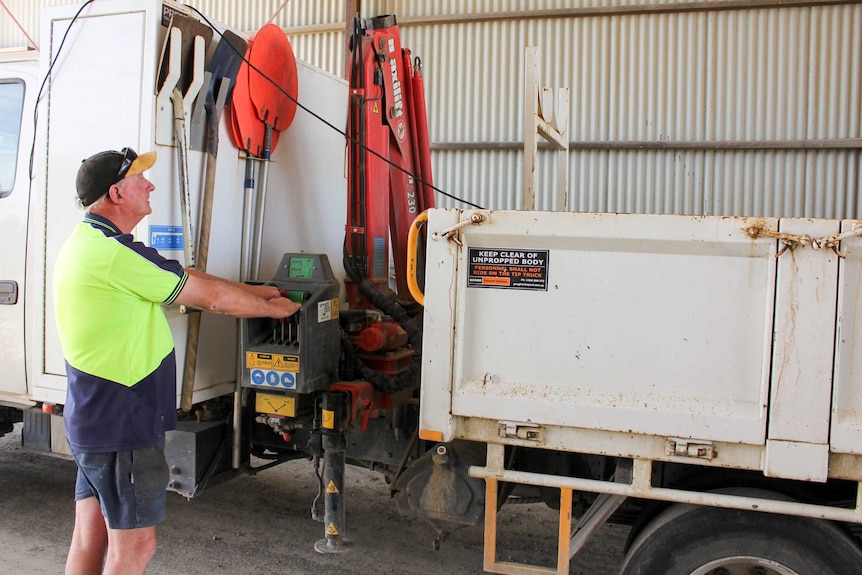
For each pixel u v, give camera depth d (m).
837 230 2.04
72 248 2.42
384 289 3.57
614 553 3.67
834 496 2.44
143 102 2.85
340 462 3.06
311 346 2.89
